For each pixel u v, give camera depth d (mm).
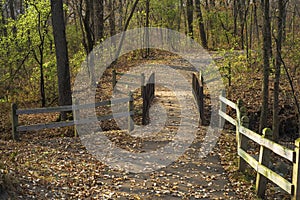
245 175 7445
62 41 12016
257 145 10055
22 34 16125
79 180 6918
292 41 14633
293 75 14531
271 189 6918
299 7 21547
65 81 12125
